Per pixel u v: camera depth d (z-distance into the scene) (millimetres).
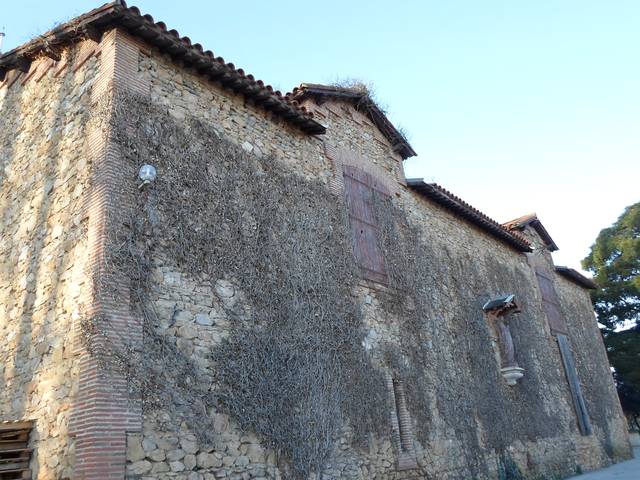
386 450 10070
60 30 9070
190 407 7145
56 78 9609
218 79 9484
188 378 7270
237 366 7914
